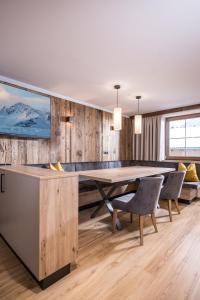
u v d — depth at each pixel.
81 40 2.06
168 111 5.18
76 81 3.25
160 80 3.18
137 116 3.55
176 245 2.22
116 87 3.51
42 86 3.51
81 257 1.95
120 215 3.22
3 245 2.18
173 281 1.61
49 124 3.66
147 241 2.31
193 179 4.15
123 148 5.80
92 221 2.94
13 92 3.12
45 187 1.51
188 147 5.20
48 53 2.35
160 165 5.20
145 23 1.77
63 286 1.54
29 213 1.62
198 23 1.76
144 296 1.44
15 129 3.14
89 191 3.55
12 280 1.61
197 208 3.68
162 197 2.99
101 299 1.41
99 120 4.98
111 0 1.51
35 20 1.75
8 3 1.55
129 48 2.21
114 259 1.92
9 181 2.03
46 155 3.74
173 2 1.52
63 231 1.65
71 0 1.52
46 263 1.53
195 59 2.45
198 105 4.62
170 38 2.00
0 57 2.46
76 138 4.35
